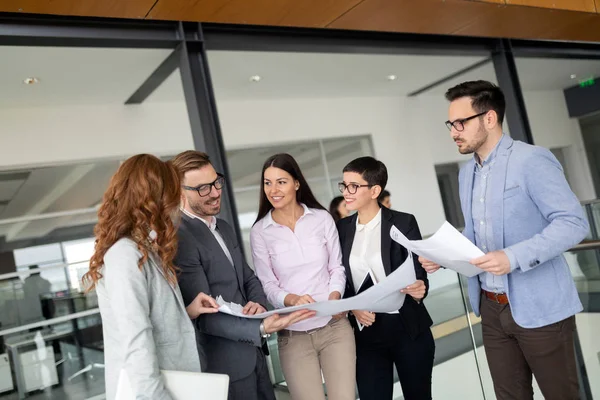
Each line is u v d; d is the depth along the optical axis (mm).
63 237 5441
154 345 1500
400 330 2475
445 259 2021
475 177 2248
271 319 1900
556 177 2008
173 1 2729
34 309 5125
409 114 8289
